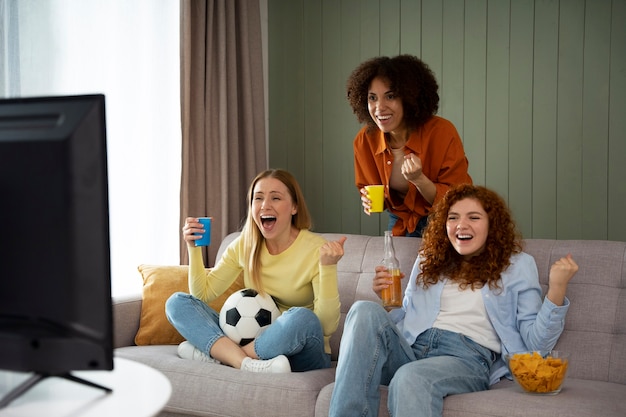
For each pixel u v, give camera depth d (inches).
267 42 192.2
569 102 161.8
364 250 121.2
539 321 93.6
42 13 130.9
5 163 49.8
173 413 103.7
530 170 165.6
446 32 173.0
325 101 186.9
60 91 134.5
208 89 164.2
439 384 86.7
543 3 163.5
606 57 158.4
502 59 167.6
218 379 100.3
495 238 100.0
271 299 111.3
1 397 54.8
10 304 50.2
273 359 101.0
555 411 81.0
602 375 97.3
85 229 49.3
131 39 149.3
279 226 112.7
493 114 168.9
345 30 183.9
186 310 110.1
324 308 106.3
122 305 122.1
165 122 156.5
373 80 126.8
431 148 128.4
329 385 94.8
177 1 158.7
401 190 133.3
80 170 49.3
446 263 102.7
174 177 158.4
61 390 53.3
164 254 156.7
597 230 160.1
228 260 120.0
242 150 176.1
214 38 167.9
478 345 97.2
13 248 49.9
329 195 187.5
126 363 61.2
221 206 167.3
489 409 83.6
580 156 161.2
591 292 101.7
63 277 49.5
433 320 100.6
